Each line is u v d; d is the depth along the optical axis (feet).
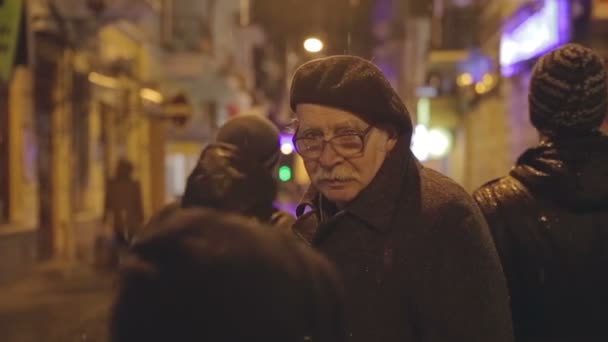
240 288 2.90
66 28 49.75
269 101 121.29
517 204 8.04
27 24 31.32
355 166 6.29
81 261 46.83
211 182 9.44
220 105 91.76
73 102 51.88
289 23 52.80
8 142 42.37
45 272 42.22
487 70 74.59
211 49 81.56
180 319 2.89
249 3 63.05
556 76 8.05
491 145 71.61
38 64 46.65
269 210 9.82
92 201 56.08
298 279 3.08
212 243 2.96
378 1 116.98
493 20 67.97
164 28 77.30
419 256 6.21
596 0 40.04
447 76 87.76
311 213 7.14
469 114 83.10
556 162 7.93
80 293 34.81
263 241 3.05
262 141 12.17
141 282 2.95
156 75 75.61
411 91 106.83
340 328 3.39
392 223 6.30
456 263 6.16
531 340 8.13
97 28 52.75
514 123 61.57
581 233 7.80
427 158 84.84
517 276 8.05
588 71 8.00
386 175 6.37
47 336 25.66
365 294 6.27
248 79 115.03
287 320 2.97
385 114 6.28
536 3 49.85
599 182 7.80
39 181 47.26
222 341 2.88
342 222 6.44
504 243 8.02
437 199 6.32
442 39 78.69
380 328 6.25
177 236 2.99
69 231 49.57
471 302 6.10
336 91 6.17
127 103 64.85
